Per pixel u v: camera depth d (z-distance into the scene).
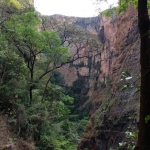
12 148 10.62
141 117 2.88
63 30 21.75
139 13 2.99
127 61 20.30
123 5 4.18
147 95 2.86
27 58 16.98
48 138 14.66
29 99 16.05
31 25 16.25
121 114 16.56
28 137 12.80
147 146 2.80
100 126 19.02
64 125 22.34
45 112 14.62
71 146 21.98
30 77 18.69
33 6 19.81
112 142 16.34
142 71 2.92
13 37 15.88
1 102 13.59
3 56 14.06
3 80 14.14
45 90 17.39
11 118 12.72
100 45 22.42
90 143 20.31
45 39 16.64
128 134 4.01
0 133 11.24
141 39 2.96
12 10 17.58
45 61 19.30
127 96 17.17
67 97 19.30
